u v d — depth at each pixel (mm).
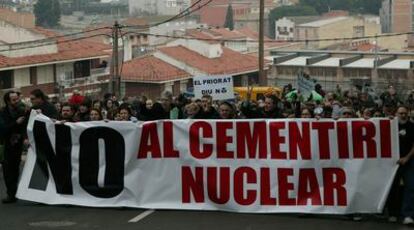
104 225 10742
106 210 11688
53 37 53000
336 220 11000
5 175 12406
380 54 69562
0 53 48094
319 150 11086
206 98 13336
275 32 121562
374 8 141625
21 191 12141
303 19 118562
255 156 11312
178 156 11562
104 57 57750
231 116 12750
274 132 11234
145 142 11672
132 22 95438
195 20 134250
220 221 10867
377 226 10633
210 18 146625
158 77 55156
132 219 11055
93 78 53969
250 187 11344
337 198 11039
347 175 11016
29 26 55312
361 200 10992
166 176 11617
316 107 17578
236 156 11367
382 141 10914
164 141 11602
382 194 10930
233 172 11375
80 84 52594
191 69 57969
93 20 123438
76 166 11930
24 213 11586
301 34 111938
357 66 66125
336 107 17516
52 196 12047
